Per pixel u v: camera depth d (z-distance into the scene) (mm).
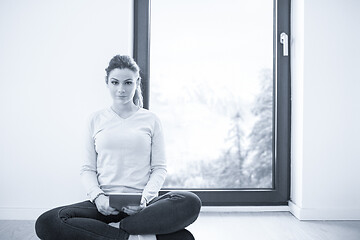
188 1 2229
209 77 2236
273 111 2238
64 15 2012
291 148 2215
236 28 2234
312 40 2027
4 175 2006
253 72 2234
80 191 2014
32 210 1999
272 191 2219
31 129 2008
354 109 2041
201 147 2246
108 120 1462
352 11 2035
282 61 2211
